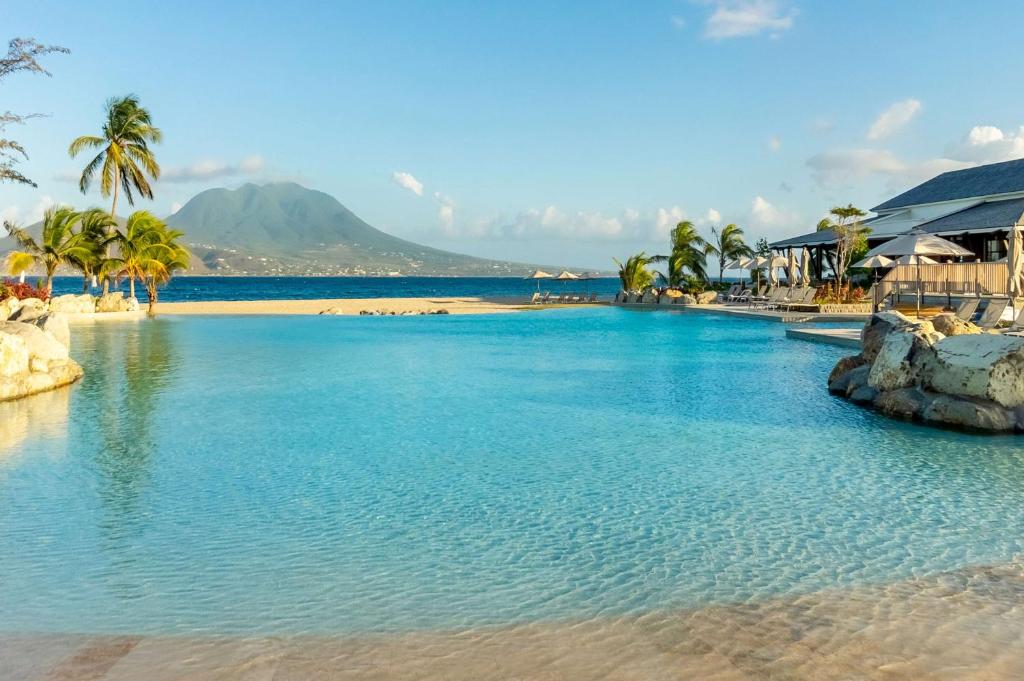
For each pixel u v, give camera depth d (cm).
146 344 2234
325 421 1053
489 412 1120
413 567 523
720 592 482
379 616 448
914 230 3512
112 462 820
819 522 617
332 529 603
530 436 953
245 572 514
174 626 435
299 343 2294
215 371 1598
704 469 787
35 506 663
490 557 543
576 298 5388
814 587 489
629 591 484
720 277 5281
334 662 392
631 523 616
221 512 646
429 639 419
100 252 3856
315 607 460
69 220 3581
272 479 752
